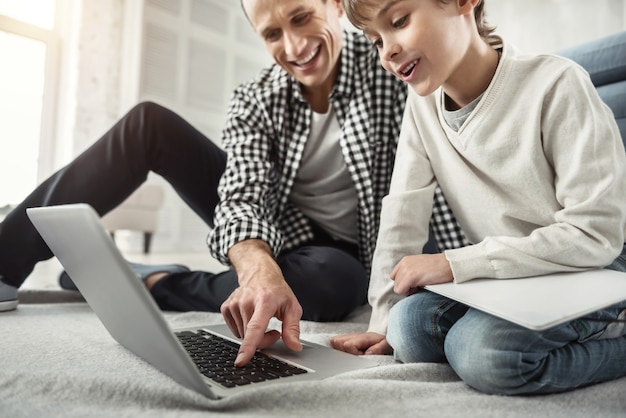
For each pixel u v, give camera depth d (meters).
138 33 4.26
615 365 0.64
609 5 4.14
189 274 1.20
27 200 1.08
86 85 4.09
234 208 1.05
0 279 1.09
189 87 4.70
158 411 0.49
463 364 0.59
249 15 1.10
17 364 0.65
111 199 1.14
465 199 0.86
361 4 0.73
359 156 1.14
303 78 1.12
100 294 0.63
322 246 1.14
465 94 0.84
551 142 0.74
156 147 1.18
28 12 4.04
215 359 0.63
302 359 0.66
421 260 0.72
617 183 0.67
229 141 1.21
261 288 0.73
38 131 4.11
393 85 1.17
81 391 0.53
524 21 4.46
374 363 0.68
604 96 1.21
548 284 0.61
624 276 0.63
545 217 0.76
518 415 0.49
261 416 0.47
